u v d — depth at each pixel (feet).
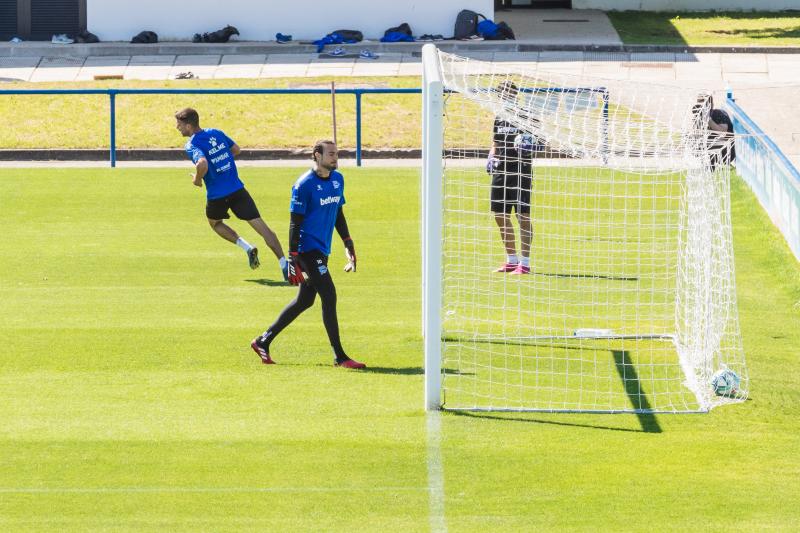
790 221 183.32
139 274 173.06
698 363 124.88
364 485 96.68
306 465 100.73
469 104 247.29
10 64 352.49
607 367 127.95
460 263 172.76
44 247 190.19
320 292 126.31
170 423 110.42
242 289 164.35
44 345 136.36
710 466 100.73
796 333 141.38
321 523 89.76
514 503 93.35
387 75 326.85
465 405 115.75
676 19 398.21
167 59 358.02
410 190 233.96
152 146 276.41
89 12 374.84
